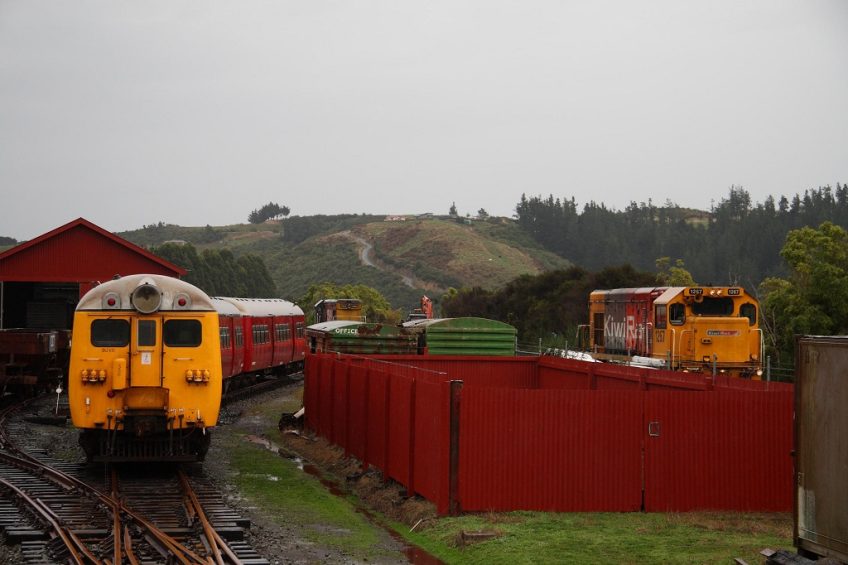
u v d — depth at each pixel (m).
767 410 15.39
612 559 12.20
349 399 22.19
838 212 163.12
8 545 12.68
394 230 184.25
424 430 16.20
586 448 15.12
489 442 14.97
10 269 41.41
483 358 25.52
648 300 31.50
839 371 9.66
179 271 42.69
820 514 9.93
